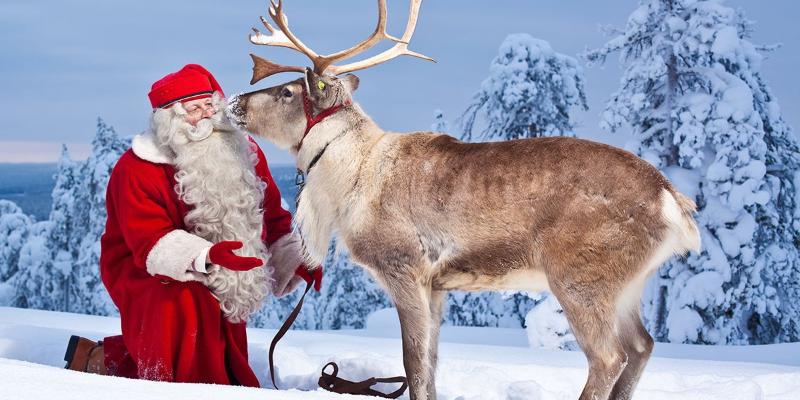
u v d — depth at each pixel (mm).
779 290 16234
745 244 14898
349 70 4324
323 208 4090
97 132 24625
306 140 4145
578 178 3596
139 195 4059
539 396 4207
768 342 16250
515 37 18578
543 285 3812
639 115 15758
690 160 15016
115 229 4238
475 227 3721
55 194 28328
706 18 15414
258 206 4352
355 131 4098
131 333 4148
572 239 3566
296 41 4230
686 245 3613
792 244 16406
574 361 6555
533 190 3641
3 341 5227
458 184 3773
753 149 14859
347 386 4246
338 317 23734
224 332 4203
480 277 3826
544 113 18500
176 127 4129
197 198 4109
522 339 13609
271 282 4504
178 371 4023
